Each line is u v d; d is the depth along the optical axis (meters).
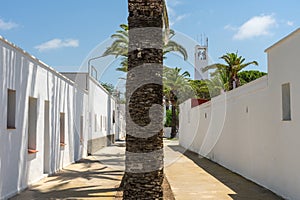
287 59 9.76
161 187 8.43
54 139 16.06
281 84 10.21
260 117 12.21
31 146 13.20
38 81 13.34
